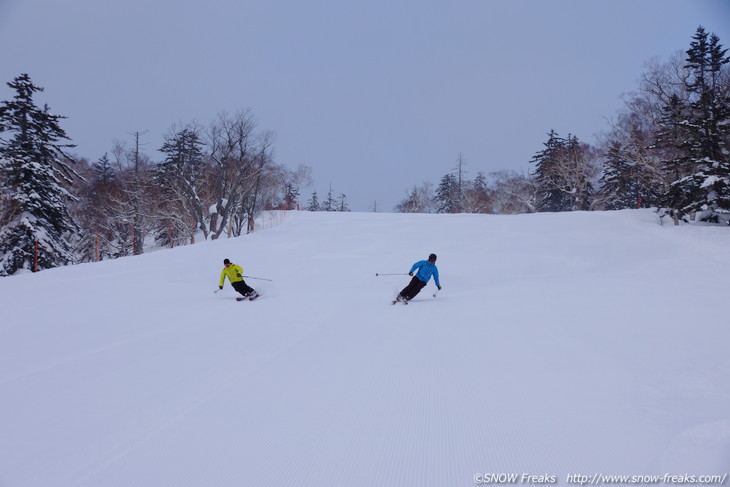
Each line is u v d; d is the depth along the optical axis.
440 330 7.86
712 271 12.73
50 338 8.45
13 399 5.31
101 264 18.55
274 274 15.88
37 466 3.77
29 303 12.44
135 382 5.78
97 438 4.25
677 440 3.72
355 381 5.50
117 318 10.16
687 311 8.16
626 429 3.97
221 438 4.15
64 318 10.38
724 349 5.95
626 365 5.56
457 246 20.67
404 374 5.69
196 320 9.66
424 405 4.72
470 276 14.91
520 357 6.13
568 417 4.27
